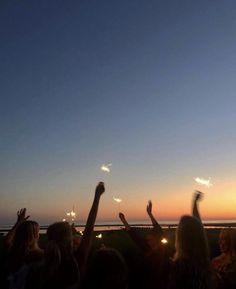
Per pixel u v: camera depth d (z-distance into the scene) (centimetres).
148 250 219
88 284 120
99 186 183
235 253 209
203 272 163
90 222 174
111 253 124
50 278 156
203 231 172
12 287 175
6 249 213
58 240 165
